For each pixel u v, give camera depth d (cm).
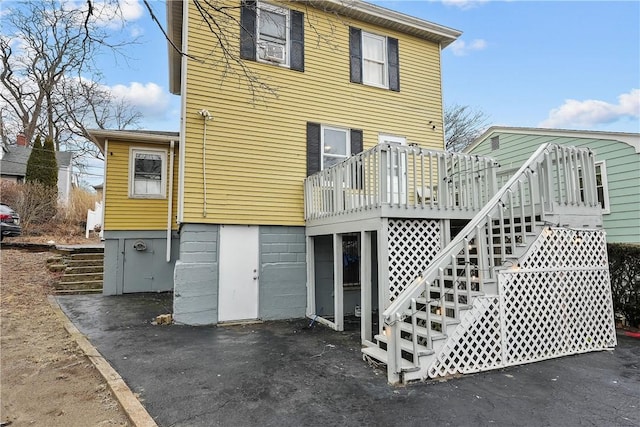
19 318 670
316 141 853
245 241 762
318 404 362
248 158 779
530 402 369
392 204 578
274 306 772
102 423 322
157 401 363
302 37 863
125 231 977
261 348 553
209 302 721
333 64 894
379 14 930
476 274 566
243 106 785
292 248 802
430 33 1004
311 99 858
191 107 738
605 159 952
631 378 437
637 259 688
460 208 637
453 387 409
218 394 382
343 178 681
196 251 721
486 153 1302
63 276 963
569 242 562
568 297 546
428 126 1000
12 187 1500
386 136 941
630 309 693
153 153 1028
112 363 469
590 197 600
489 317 484
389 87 959
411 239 604
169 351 527
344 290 852
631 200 893
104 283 948
